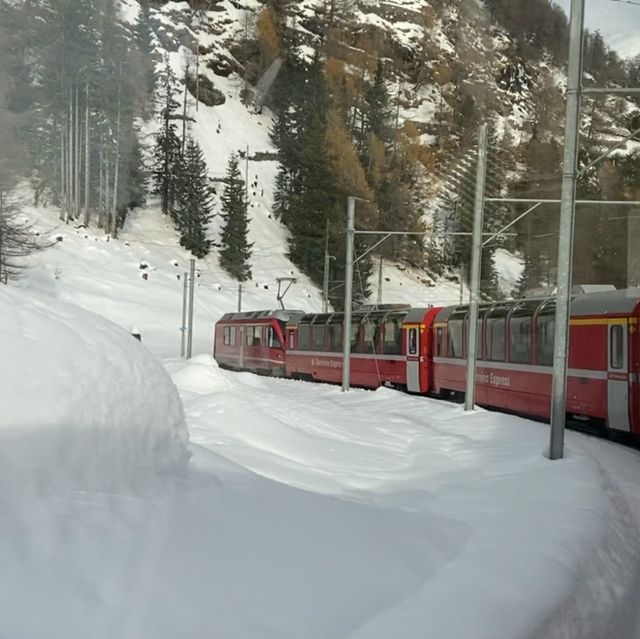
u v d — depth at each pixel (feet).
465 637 14.97
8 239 131.64
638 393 48.83
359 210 243.81
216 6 359.87
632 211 182.50
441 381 79.30
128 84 234.17
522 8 424.87
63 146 213.87
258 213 280.31
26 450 15.87
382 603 16.11
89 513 15.15
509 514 27.12
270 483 24.88
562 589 18.89
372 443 43.98
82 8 201.05
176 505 18.19
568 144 41.29
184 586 14.02
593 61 335.26
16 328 19.86
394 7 400.88
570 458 39.60
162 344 170.91
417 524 23.82
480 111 327.06
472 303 62.13
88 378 19.94
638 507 31.35
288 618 14.20
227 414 39.47
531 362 61.93
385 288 230.68
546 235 194.39
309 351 108.99
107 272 202.08
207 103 326.24
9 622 11.34
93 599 12.49
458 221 240.12
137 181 253.24
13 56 172.55
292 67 335.26
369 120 288.30
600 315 52.60
